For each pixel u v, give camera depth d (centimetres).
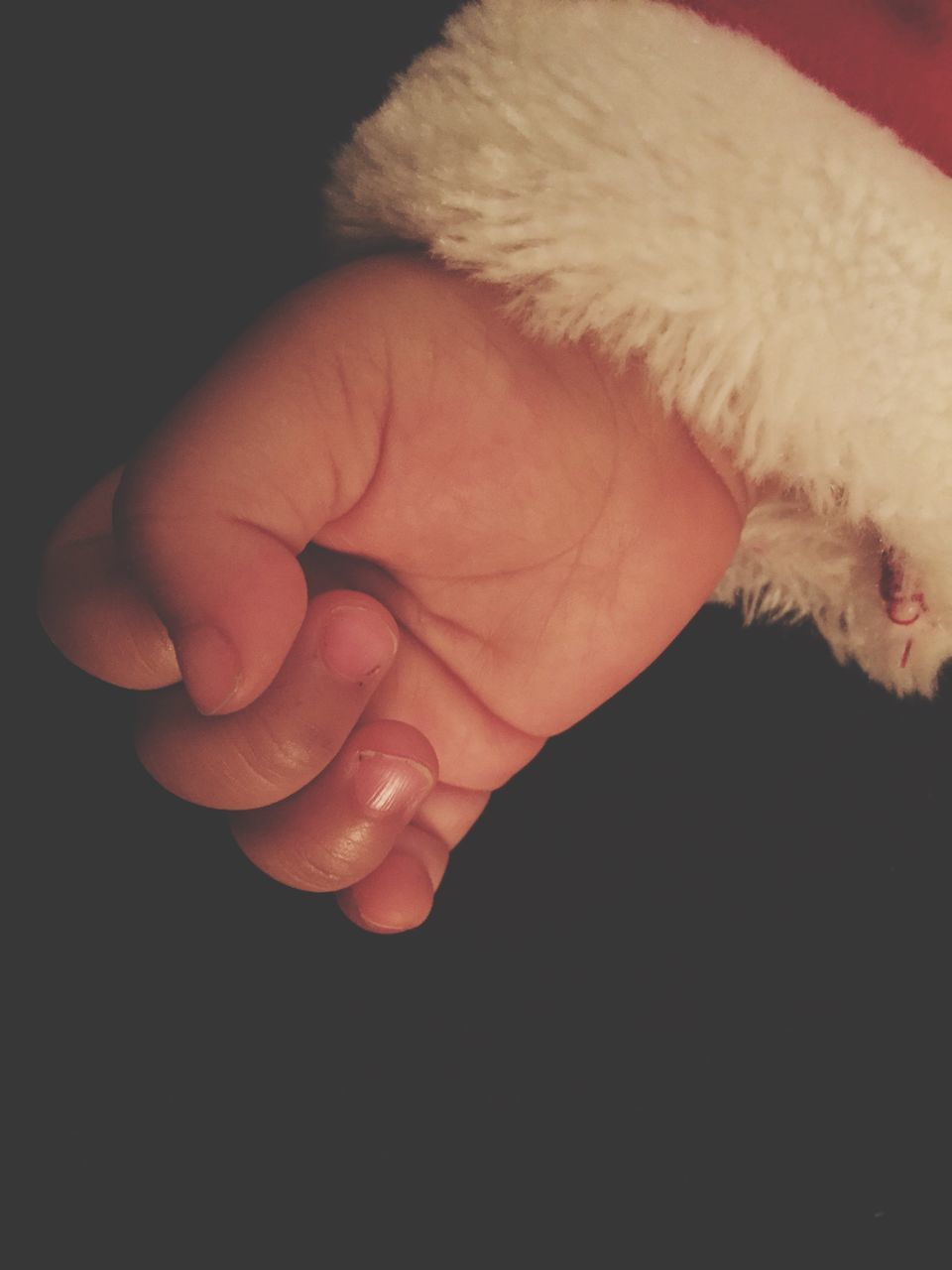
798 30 11
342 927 15
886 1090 15
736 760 16
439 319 11
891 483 12
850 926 16
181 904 15
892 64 11
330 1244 14
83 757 15
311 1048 14
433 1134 14
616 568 12
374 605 11
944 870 16
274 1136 14
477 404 11
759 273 11
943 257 11
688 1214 14
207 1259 13
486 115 11
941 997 15
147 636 10
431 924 15
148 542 10
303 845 11
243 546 10
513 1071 15
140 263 16
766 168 11
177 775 11
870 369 11
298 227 16
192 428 10
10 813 14
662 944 15
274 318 11
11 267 16
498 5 12
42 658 15
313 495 10
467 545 12
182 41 16
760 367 11
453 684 13
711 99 11
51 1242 13
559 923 15
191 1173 14
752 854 16
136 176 16
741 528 13
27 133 16
